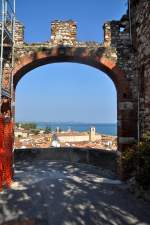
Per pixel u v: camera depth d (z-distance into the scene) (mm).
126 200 8234
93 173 12602
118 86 11320
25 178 11297
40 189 9500
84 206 7684
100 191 9266
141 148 9023
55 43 11203
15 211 7281
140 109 10516
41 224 6379
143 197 8320
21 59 11047
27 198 8430
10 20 10766
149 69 9586
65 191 9266
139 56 10516
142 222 6492
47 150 16703
